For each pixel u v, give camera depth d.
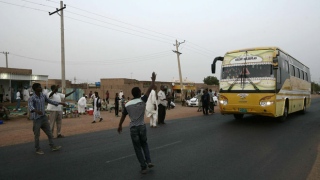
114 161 6.45
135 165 6.09
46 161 6.52
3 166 6.11
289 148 7.65
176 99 44.81
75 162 6.39
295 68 15.72
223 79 12.77
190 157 6.72
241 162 6.23
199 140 8.94
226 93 12.55
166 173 5.48
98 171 5.67
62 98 10.16
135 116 5.56
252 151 7.29
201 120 15.05
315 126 12.05
